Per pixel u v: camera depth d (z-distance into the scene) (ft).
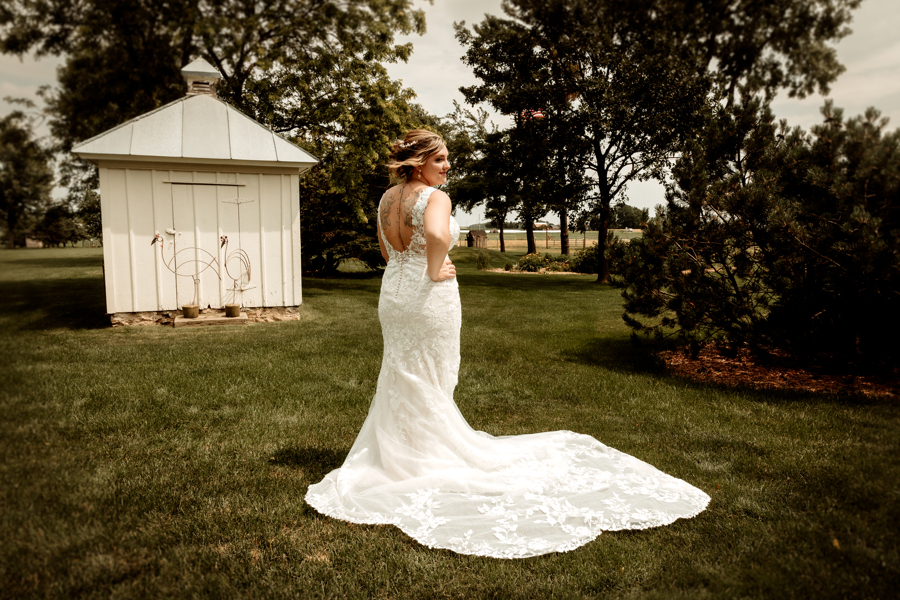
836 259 12.39
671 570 6.72
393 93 36.35
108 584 6.11
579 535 7.45
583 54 24.09
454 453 9.00
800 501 8.20
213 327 25.14
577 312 31.40
